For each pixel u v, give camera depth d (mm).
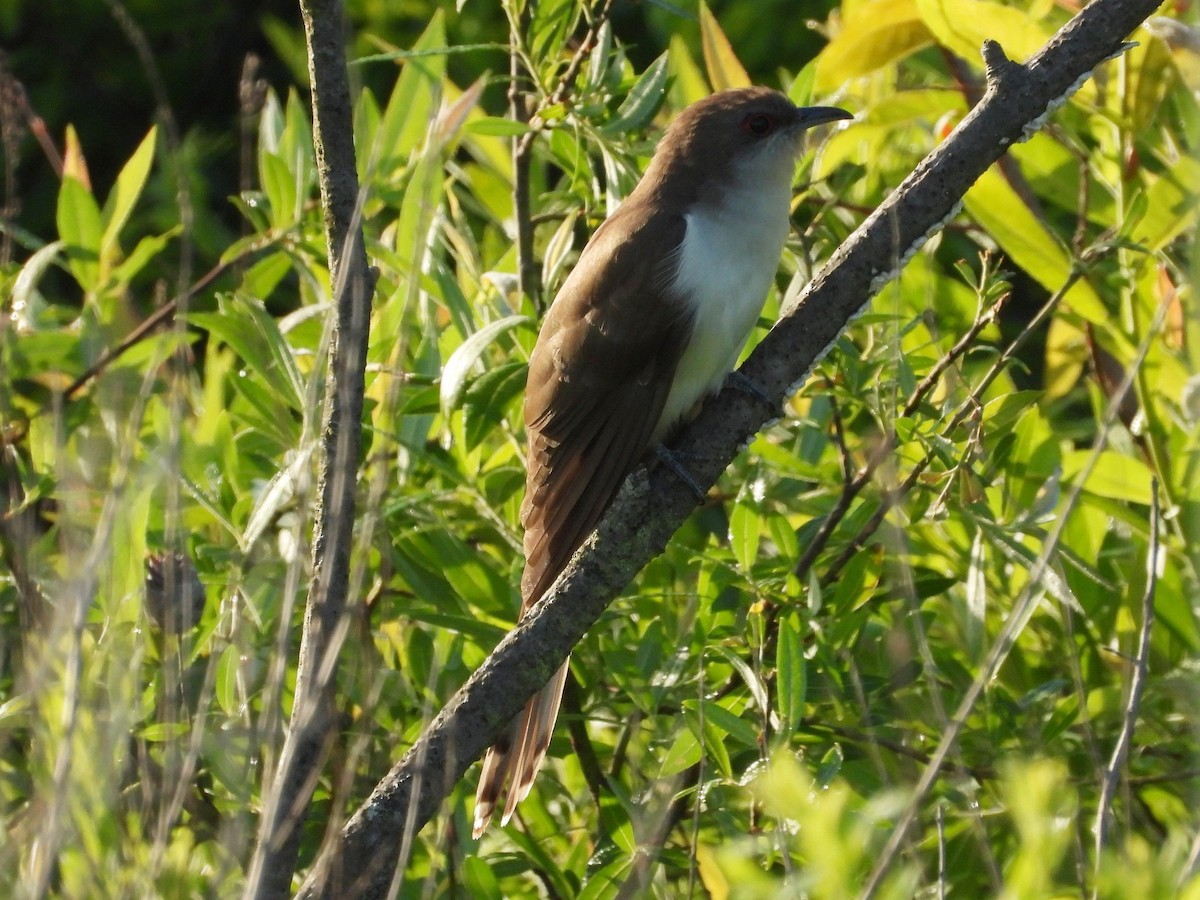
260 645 7453
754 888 4891
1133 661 7691
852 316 6707
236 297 8344
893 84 10789
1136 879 4699
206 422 9133
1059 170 9414
